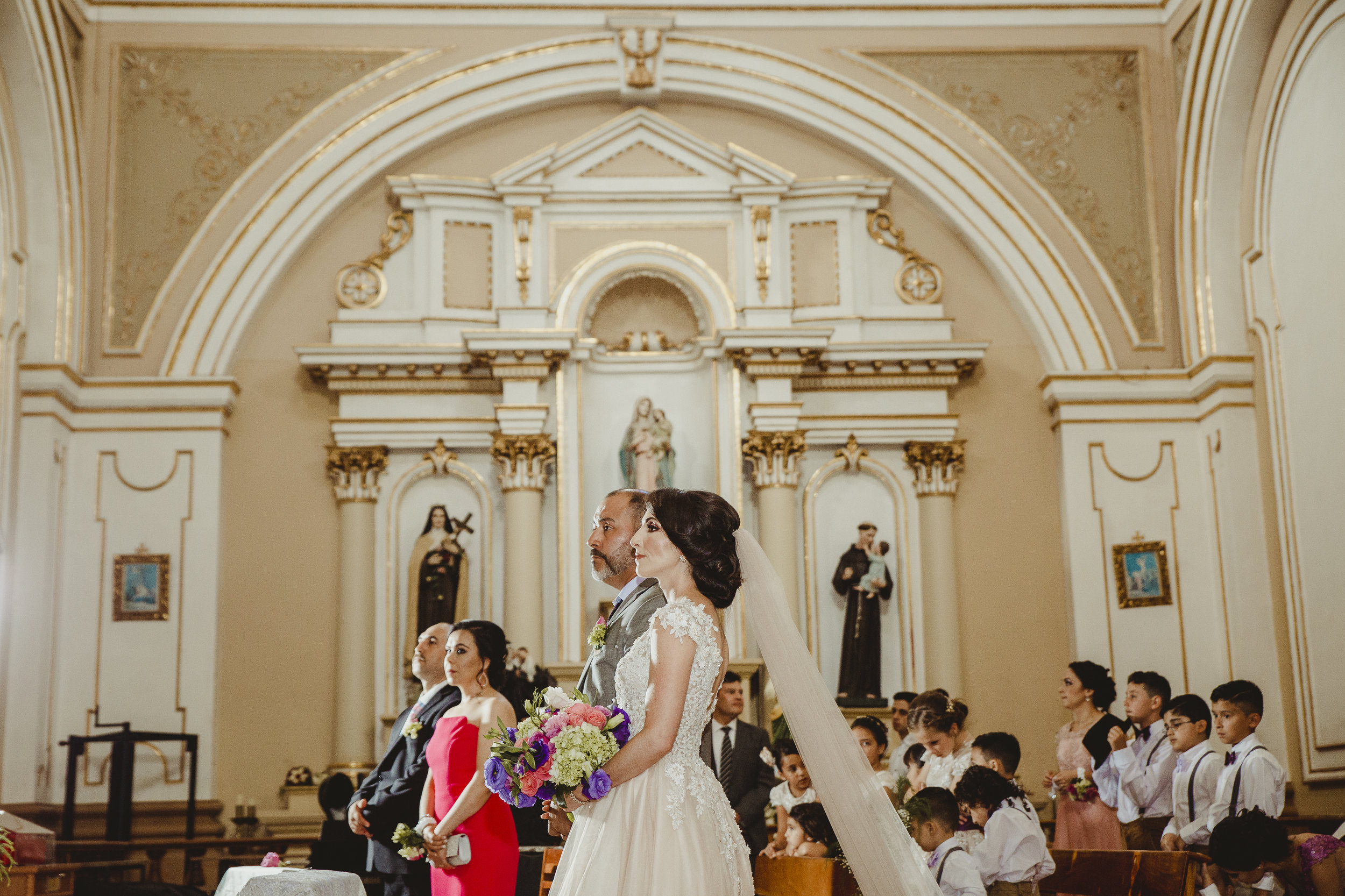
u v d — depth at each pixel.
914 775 6.73
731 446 11.66
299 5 11.93
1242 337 11.29
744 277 11.98
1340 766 9.87
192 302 11.48
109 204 11.51
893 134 12.11
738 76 12.17
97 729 10.77
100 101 11.59
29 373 10.77
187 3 11.82
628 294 12.29
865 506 11.91
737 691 6.87
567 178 12.09
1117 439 11.64
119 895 8.23
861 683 11.12
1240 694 6.59
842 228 12.12
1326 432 9.98
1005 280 11.98
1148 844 7.16
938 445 11.67
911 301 12.10
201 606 11.03
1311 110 10.04
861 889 4.27
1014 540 11.77
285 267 11.72
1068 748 7.59
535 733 3.67
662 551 3.96
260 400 11.69
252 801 11.00
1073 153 12.08
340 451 11.42
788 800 7.28
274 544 11.45
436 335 11.74
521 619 11.23
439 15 12.05
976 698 11.49
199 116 11.73
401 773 5.95
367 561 11.38
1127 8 12.13
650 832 3.66
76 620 10.92
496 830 5.32
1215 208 11.30
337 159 11.79
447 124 11.96
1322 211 9.95
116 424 11.25
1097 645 11.30
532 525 11.40
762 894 5.21
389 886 6.04
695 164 12.18
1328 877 5.47
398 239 11.95
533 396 11.59
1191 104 11.39
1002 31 12.19
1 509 10.17
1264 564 10.93
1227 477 11.08
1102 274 11.91
